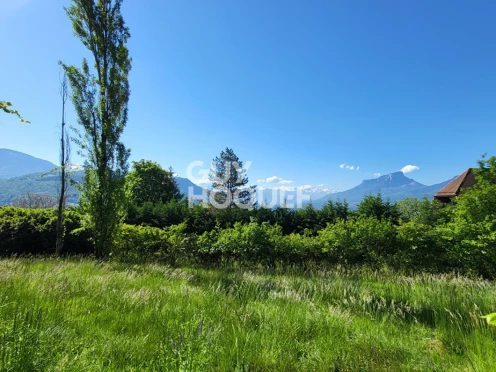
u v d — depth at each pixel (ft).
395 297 16.71
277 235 31.71
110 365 8.30
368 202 56.13
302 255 29.91
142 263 29.53
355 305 14.88
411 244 26.76
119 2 37.19
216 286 18.90
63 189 34.06
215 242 32.48
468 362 9.15
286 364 9.05
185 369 7.92
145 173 116.06
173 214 59.47
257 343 10.17
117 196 34.63
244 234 31.30
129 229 37.22
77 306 12.90
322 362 9.20
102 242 34.06
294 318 12.70
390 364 9.14
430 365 9.10
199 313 12.86
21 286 14.73
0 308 10.93
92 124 34.55
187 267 29.22
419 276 22.43
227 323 11.94
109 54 36.14
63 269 21.90
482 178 27.07
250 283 18.99
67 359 8.03
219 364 8.71
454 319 12.74
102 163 34.91
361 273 25.22
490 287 18.01
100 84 35.42
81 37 35.76
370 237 27.99
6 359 7.70
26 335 8.76
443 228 27.50
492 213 24.79
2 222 34.78
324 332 11.57
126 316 12.26
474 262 24.39
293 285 18.99
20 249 34.81
